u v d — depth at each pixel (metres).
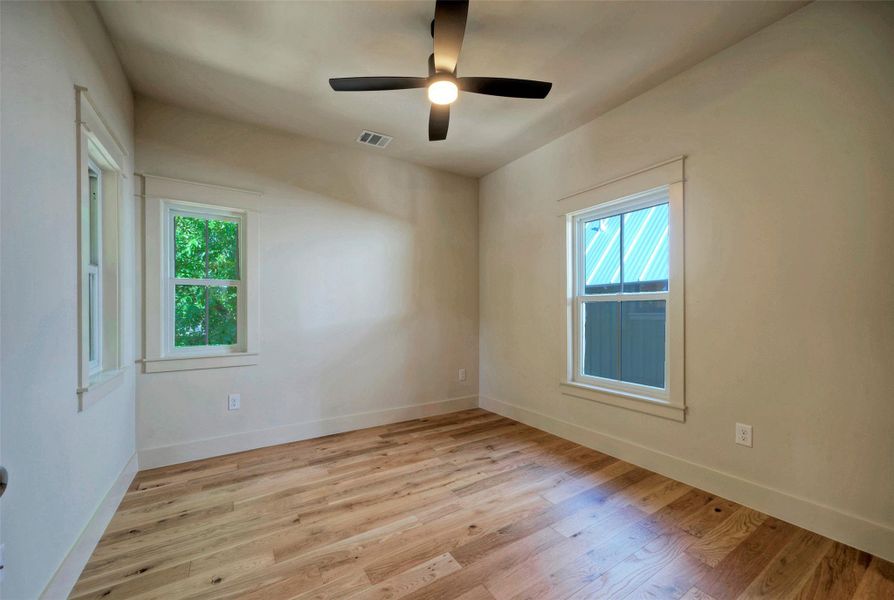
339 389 3.28
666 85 2.39
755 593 1.43
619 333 2.82
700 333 2.23
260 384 2.93
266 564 1.59
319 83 2.41
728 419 2.11
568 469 2.52
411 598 1.40
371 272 3.46
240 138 2.88
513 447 2.92
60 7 1.43
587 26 1.92
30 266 1.20
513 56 2.15
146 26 1.91
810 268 1.81
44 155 1.30
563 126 2.97
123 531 1.82
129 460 2.29
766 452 1.96
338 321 3.28
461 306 4.01
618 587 1.46
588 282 3.07
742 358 2.05
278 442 2.99
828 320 1.76
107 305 2.12
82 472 1.55
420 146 3.33
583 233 3.13
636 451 2.58
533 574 1.53
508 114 2.79
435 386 3.83
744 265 2.04
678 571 1.55
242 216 2.93
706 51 2.13
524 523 1.89
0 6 1.06
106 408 1.86
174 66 2.23
